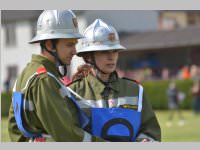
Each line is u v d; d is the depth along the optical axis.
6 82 88.69
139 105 11.33
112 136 10.91
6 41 98.00
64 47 10.41
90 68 11.73
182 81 69.50
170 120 50.91
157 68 91.31
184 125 46.06
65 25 10.45
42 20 10.55
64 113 9.86
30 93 10.00
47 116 9.77
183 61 90.56
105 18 91.31
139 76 82.19
